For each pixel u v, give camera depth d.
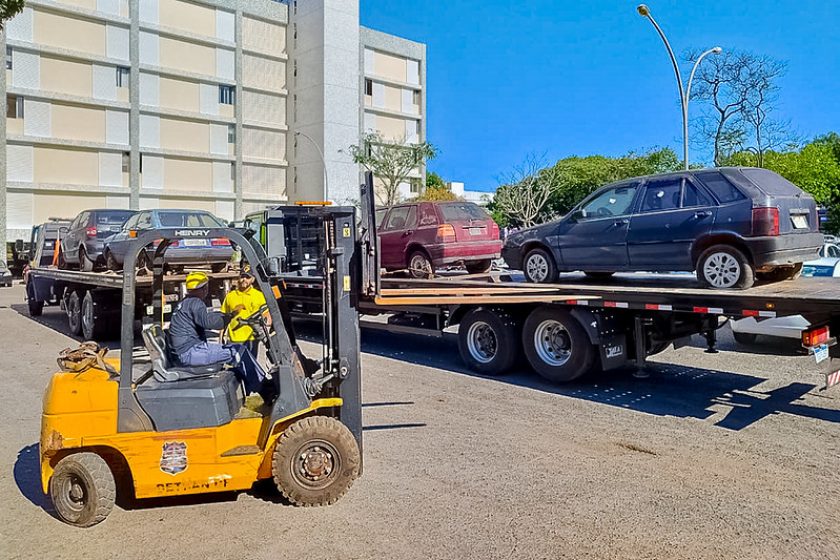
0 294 25.03
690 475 5.39
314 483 4.77
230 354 5.11
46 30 41.28
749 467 5.56
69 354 4.67
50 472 4.62
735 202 7.99
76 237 15.07
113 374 4.79
